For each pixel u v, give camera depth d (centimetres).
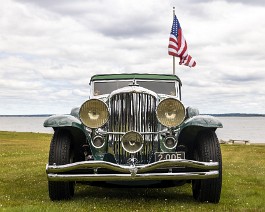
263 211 554
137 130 608
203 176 575
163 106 593
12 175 975
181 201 638
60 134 625
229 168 1181
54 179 579
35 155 1684
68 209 545
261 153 1984
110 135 612
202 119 609
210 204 605
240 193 710
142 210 561
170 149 609
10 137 3825
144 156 609
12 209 523
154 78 770
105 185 653
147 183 630
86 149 650
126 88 624
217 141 614
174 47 1295
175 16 1313
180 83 800
